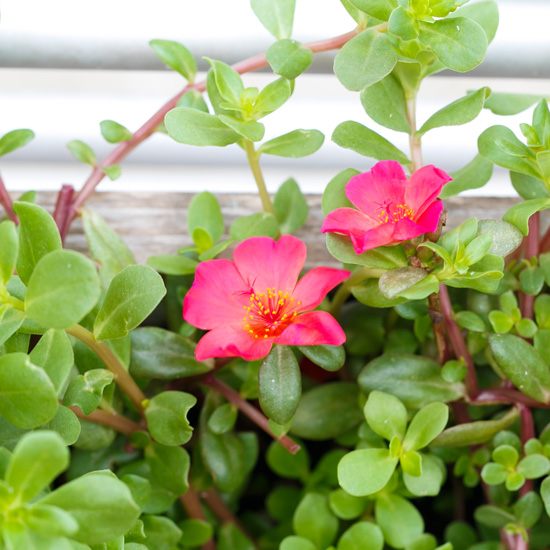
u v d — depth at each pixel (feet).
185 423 1.09
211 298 1.07
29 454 0.89
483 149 1.12
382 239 1.04
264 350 1.04
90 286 0.94
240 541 1.24
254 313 1.07
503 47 1.30
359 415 1.22
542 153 1.07
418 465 1.09
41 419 0.96
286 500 1.27
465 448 1.20
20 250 1.00
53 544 0.93
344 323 1.29
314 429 1.21
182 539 1.18
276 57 1.10
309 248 1.29
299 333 1.03
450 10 1.06
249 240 1.08
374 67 1.08
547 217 1.29
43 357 1.00
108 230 1.22
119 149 1.22
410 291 1.04
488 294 1.20
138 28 1.28
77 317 0.95
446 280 1.06
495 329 1.15
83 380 1.06
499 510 1.15
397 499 1.16
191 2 1.28
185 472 1.12
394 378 1.14
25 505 0.91
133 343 1.14
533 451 1.14
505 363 1.11
